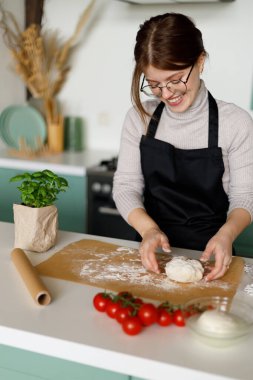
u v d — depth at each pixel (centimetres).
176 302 115
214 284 126
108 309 107
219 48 291
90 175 274
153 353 95
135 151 170
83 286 124
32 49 311
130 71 317
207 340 97
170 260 143
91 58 323
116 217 276
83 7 316
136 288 122
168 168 165
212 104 160
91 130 337
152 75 138
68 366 104
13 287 124
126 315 103
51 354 101
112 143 334
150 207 172
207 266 138
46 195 147
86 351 97
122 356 94
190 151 162
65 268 134
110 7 310
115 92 324
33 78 317
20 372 109
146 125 166
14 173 291
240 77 291
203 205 164
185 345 98
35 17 323
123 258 143
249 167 157
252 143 157
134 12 306
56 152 322
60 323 106
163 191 166
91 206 279
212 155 161
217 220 168
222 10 286
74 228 288
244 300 117
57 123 323
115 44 315
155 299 116
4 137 320
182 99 145
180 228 166
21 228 148
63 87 334
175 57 132
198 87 152
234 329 97
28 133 329
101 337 100
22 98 337
